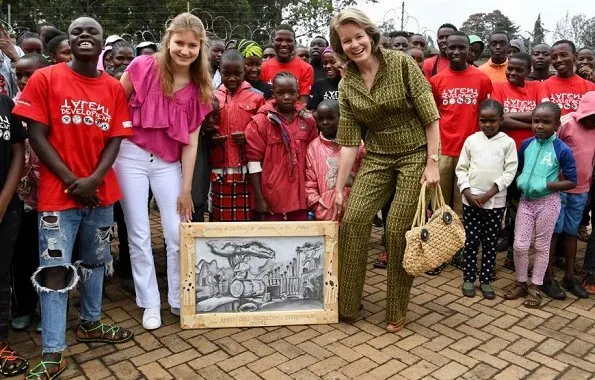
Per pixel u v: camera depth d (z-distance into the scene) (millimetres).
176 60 3109
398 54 3049
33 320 3396
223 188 3893
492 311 3646
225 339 3182
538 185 3691
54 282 2771
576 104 4543
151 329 3297
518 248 3818
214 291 3344
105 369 2822
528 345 3131
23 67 3365
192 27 3082
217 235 3311
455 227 3104
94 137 2805
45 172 2766
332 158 3664
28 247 3195
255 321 3348
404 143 3158
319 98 4809
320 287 3426
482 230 3908
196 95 3326
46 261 2756
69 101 2713
